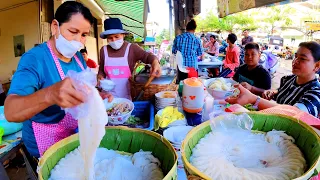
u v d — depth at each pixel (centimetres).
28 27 466
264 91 225
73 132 129
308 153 79
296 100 183
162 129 135
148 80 204
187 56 433
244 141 89
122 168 80
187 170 64
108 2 644
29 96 73
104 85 184
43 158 76
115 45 225
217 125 95
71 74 72
